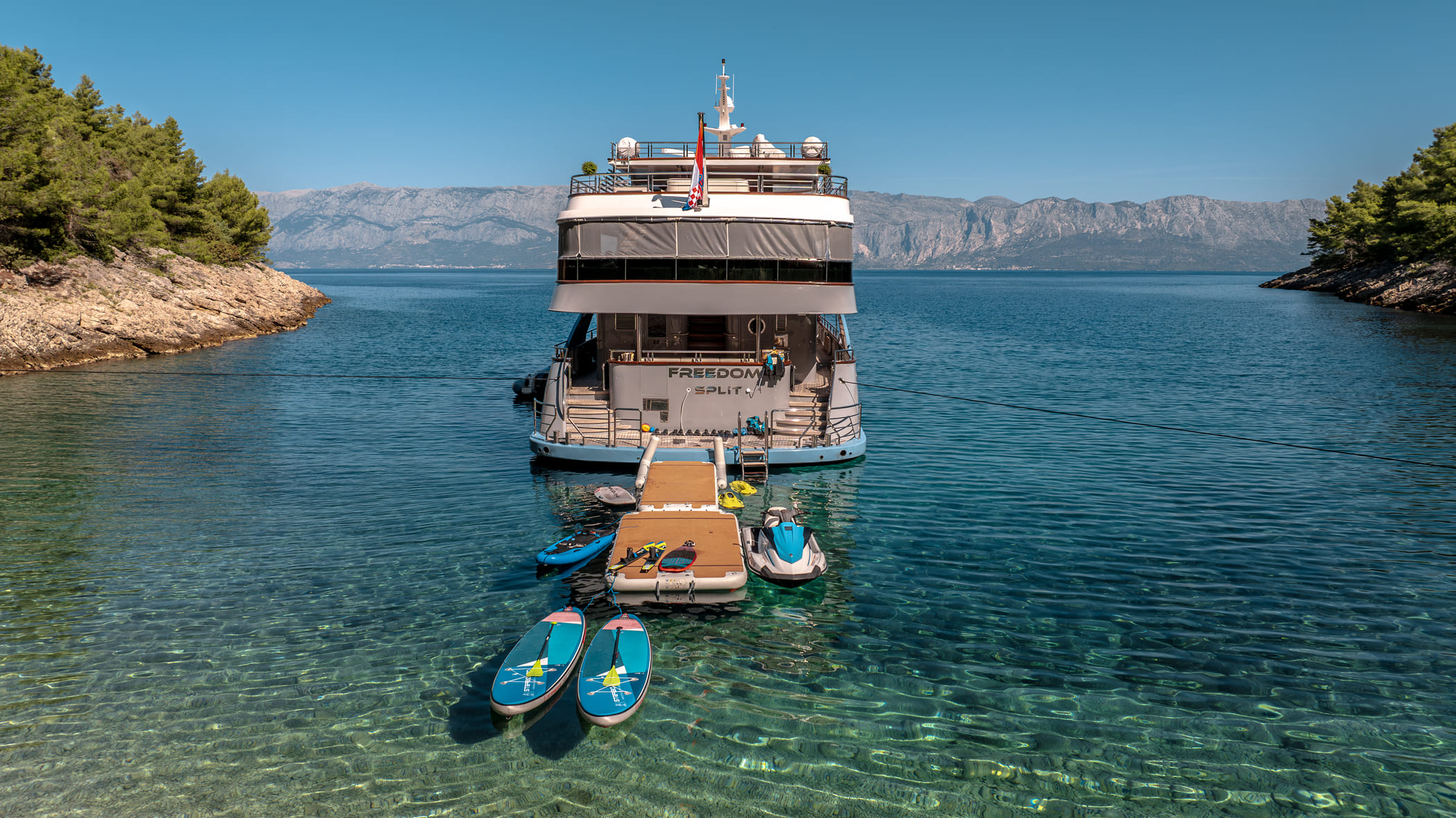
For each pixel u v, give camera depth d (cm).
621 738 1207
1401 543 2056
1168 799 1078
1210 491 2528
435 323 10200
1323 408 3972
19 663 1403
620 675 1329
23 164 5597
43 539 2045
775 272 2659
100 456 2911
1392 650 1493
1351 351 6400
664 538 1855
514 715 1251
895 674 1407
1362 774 1127
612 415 2669
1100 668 1430
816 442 2688
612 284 2656
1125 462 2911
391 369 5534
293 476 2677
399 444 3172
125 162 8588
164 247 8212
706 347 2986
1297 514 2297
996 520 2255
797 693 1341
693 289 2647
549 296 19788
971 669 1425
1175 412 3916
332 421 3619
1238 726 1245
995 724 1248
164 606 1652
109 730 1209
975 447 3156
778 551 1819
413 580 1808
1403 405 4034
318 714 1260
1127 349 6956
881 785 1102
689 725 1245
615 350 2941
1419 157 12769
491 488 2530
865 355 6619
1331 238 17088
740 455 2569
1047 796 1084
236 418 3659
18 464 2789
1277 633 1564
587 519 2233
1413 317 9706
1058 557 1970
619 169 3067
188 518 2227
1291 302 14288
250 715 1253
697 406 2661
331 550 1991
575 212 2684
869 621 1619
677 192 3081
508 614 1636
